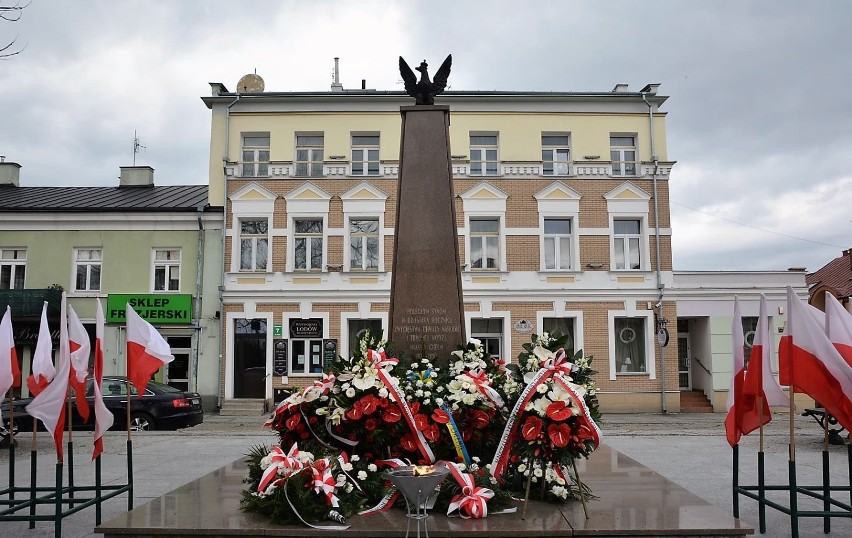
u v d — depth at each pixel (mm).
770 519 6973
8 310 6738
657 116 24656
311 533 5250
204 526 5348
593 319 23516
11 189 28125
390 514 5695
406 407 6145
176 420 16859
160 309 23391
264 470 5867
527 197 23750
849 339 6195
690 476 9180
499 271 23406
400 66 8555
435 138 8266
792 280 24094
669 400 23266
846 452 11922
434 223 8023
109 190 27672
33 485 6812
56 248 23938
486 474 5961
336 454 6195
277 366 22984
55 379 6027
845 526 6703
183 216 23656
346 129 24359
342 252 23438
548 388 5797
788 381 6234
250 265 23703
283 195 23625
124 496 8031
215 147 24250
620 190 23875
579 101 24406
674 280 23969
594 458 8594
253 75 26734
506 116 24344
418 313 7809
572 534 5219
